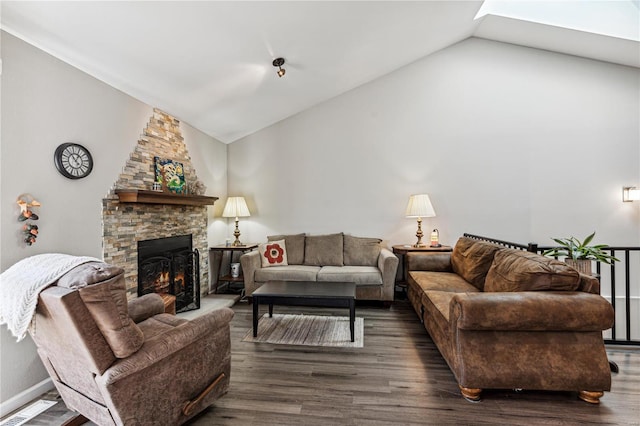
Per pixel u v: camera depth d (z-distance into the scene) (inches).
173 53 98.2
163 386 58.0
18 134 74.2
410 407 70.1
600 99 154.8
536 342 70.9
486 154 163.8
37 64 78.7
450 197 167.0
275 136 183.5
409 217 167.6
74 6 71.2
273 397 74.5
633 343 95.6
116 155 104.7
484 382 70.7
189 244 146.3
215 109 144.3
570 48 150.9
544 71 158.4
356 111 174.7
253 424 65.2
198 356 64.8
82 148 90.9
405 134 170.6
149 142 121.6
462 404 71.0
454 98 166.2
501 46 161.3
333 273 143.0
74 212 88.7
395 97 171.2
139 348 54.0
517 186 161.5
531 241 160.4
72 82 88.5
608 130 154.6
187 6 81.4
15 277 54.9
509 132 161.9
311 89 159.0
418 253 144.6
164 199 118.2
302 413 68.6
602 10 134.0
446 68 166.6
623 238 153.7
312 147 179.6
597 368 68.7
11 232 72.4
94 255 95.2
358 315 133.0
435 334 94.7
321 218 178.9
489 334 72.3
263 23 98.4
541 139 159.3
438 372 85.2
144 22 82.4
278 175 183.5
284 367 88.7
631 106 152.9
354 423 65.1
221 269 177.3
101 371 50.2
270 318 129.3
